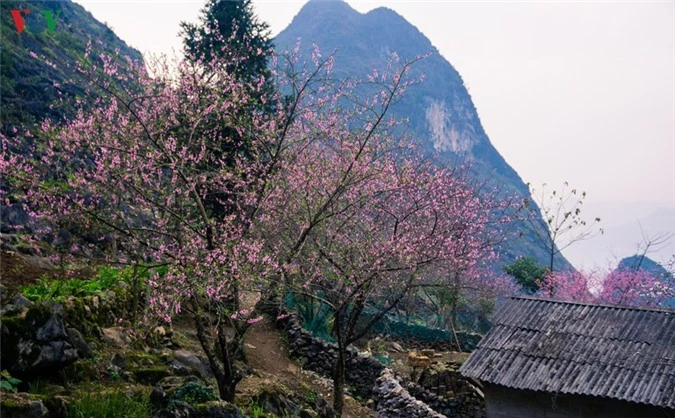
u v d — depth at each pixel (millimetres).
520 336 20547
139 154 13438
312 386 21719
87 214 13055
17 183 13094
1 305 12625
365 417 20312
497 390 19672
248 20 26469
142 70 14836
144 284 15883
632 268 35688
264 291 16500
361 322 30828
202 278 12547
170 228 14477
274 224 16844
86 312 14672
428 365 25234
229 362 13359
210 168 15047
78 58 14266
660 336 19328
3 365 10586
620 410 18062
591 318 20703
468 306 37188
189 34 25703
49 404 9797
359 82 17609
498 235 27094
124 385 12586
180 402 11094
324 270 18172
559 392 18203
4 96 32688
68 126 14086
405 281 19531
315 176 16375
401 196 20047
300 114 16656
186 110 14547
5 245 18250
